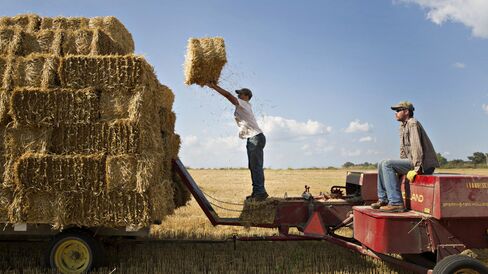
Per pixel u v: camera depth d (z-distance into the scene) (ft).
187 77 22.85
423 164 19.74
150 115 21.11
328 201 23.58
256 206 22.97
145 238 25.58
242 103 23.67
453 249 18.19
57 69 19.81
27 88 19.33
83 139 19.54
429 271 17.70
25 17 25.39
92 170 19.34
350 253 25.02
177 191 27.02
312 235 22.61
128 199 19.52
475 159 238.68
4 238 21.34
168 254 24.26
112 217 19.49
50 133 19.51
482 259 24.26
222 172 157.99
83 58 19.65
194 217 35.86
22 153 19.47
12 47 20.57
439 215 17.95
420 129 19.95
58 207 19.29
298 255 24.47
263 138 23.81
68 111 19.44
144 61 19.76
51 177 19.21
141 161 19.40
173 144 27.35
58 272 19.85
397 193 19.88
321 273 21.06
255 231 30.71
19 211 19.20
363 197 23.44
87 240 19.99
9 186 19.33
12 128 19.39
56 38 21.22
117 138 19.39
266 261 23.22
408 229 18.45
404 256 22.21
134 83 19.56
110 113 19.72
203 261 23.03
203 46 22.13
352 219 22.97
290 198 24.06
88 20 26.05
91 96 19.48
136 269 20.81
